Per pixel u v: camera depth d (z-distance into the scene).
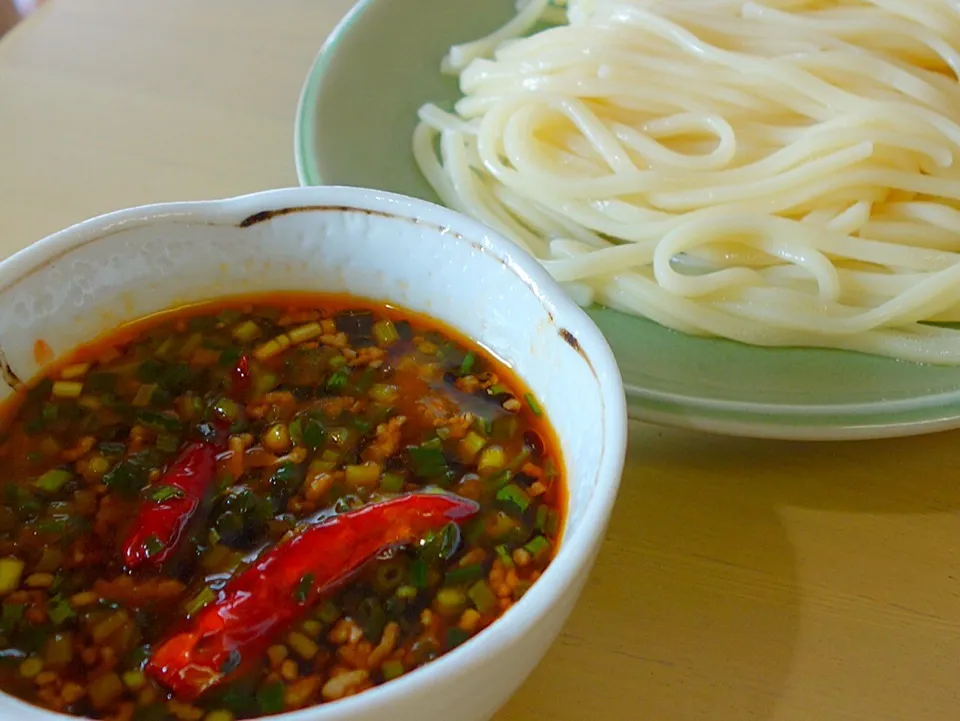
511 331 0.19
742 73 0.30
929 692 0.18
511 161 0.31
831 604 0.20
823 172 0.28
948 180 0.28
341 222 0.19
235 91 0.34
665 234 0.28
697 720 0.18
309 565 0.16
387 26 0.33
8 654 0.15
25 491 0.17
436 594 0.16
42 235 0.27
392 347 0.20
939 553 0.21
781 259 0.28
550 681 0.18
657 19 0.31
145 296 0.19
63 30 0.36
